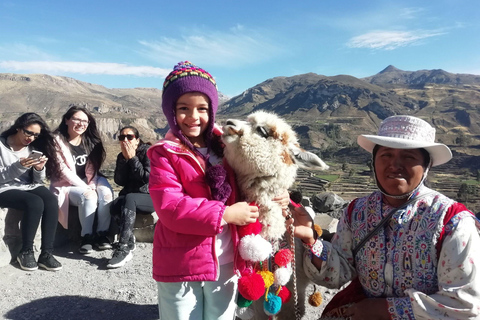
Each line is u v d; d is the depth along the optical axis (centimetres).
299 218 245
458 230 197
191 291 218
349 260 248
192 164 218
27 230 442
